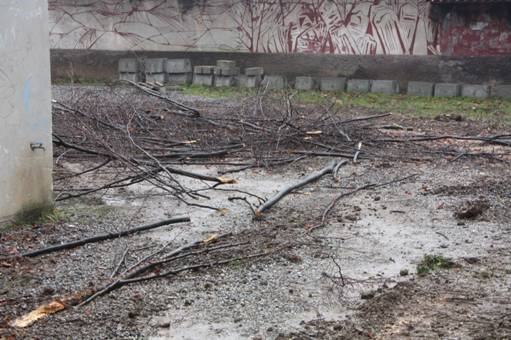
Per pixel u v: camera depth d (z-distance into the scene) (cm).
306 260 614
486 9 1927
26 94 675
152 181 896
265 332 475
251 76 2108
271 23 2162
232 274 578
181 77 2191
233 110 1467
